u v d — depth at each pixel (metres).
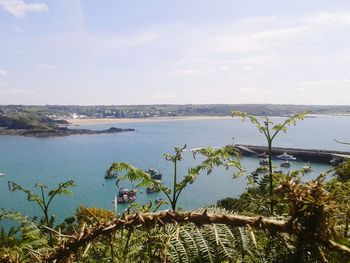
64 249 2.21
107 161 125.12
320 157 101.00
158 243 2.25
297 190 2.04
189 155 119.50
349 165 3.66
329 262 2.08
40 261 2.23
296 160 102.94
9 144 183.75
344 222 2.66
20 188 6.54
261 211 3.13
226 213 2.35
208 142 179.00
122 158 129.75
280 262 2.11
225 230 2.06
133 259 2.35
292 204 2.04
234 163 5.29
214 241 2.03
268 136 5.31
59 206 62.12
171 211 2.19
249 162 70.69
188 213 2.15
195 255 2.00
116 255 2.46
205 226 2.11
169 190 5.36
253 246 2.11
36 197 6.56
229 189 65.12
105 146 171.00
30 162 126.94
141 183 5.20
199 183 72.12
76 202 65.56
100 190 78.25
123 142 188.38
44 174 103.44
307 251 2.03
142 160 122.94
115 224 2.21
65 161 127.88
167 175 86.94
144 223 2.16
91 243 2.24
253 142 178.12
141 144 177.38
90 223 2.39
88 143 185.50
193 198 58.84
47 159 133.12
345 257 2.03
